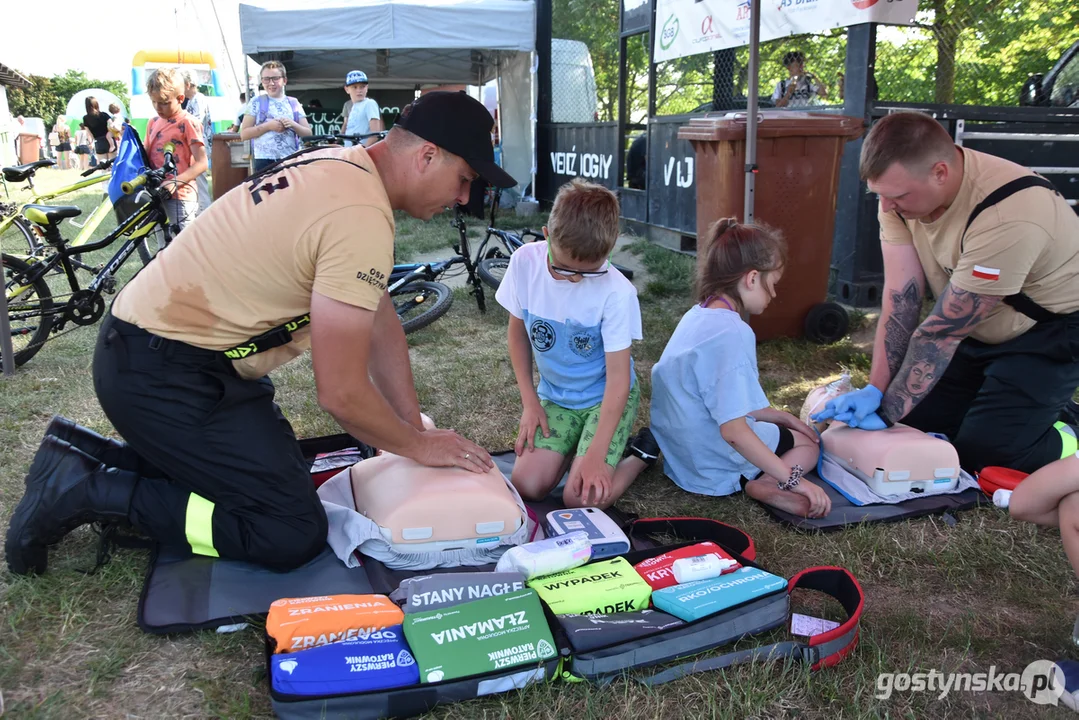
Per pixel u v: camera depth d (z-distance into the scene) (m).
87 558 2.36
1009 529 2.64
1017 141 5.95
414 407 2.62
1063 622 2.16
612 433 2.68
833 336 4.88
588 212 2.55
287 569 2.26
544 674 1.83
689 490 2.97
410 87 13.97
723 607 1.97
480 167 2.07
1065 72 6.48
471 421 3.73
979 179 2.68
